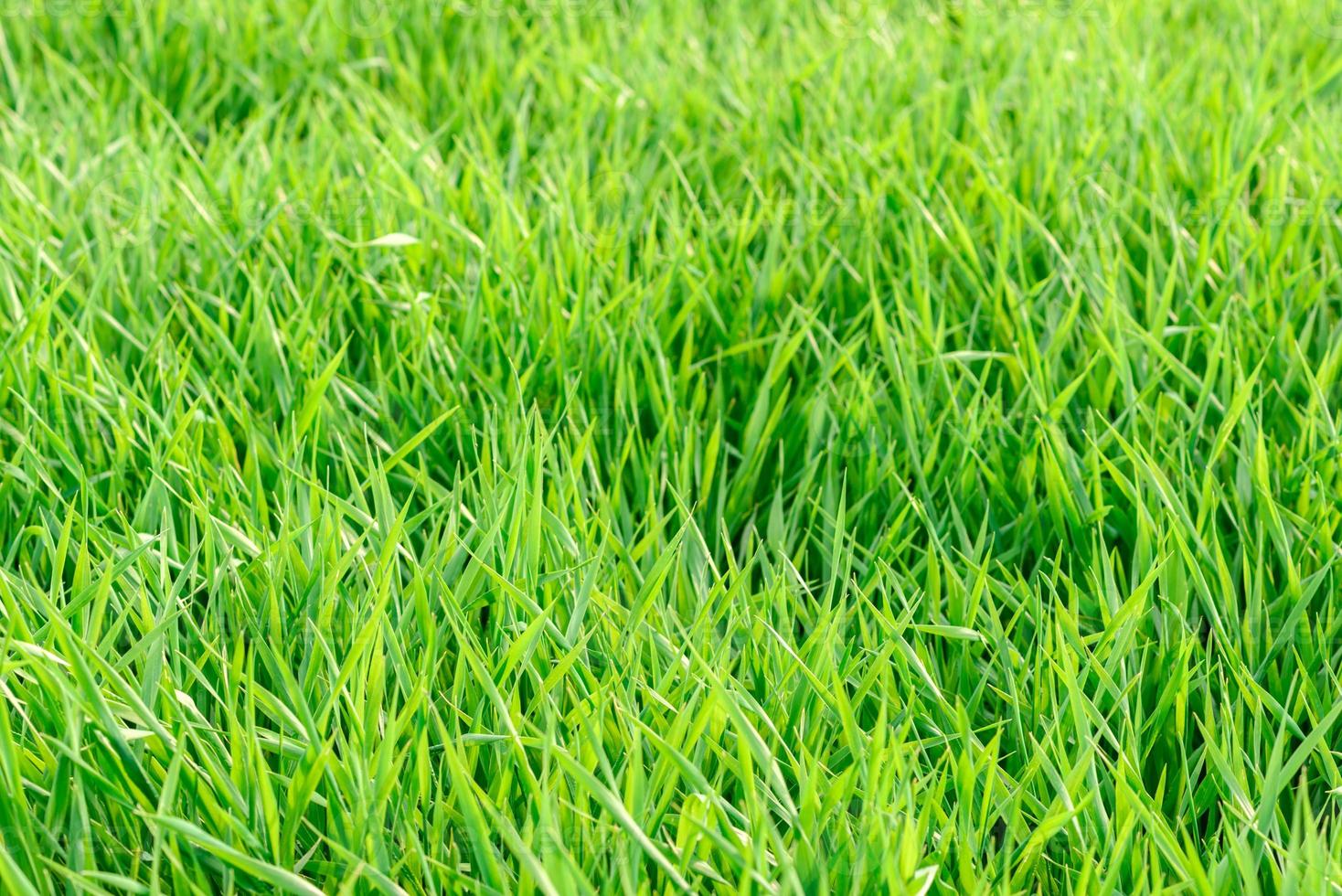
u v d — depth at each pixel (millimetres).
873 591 1691
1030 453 1827
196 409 1834
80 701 1209
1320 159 2658
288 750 1314
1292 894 1141
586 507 1747
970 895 1233
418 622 1456
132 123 2926
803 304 2299
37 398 1880
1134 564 1625
